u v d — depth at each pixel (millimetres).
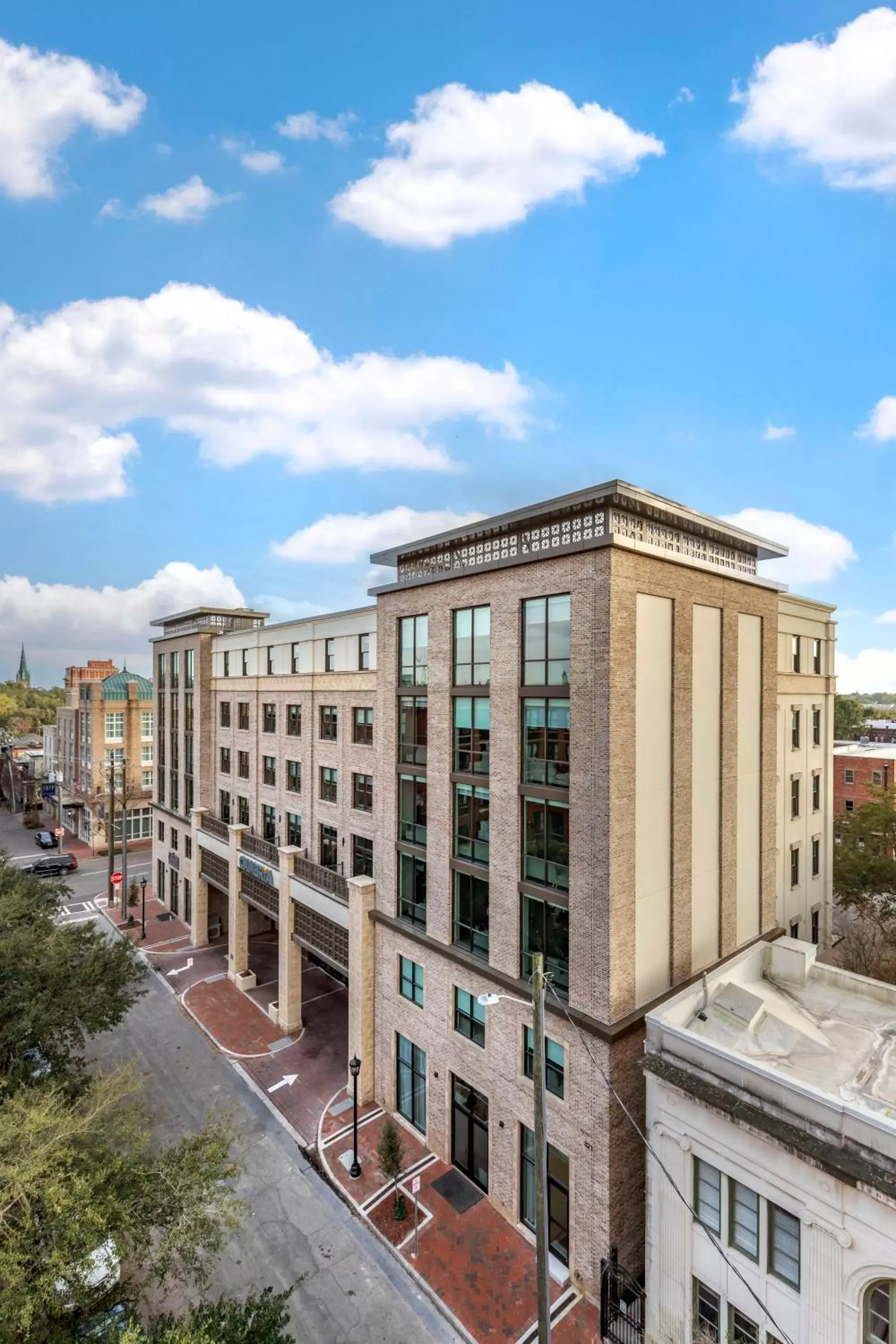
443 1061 19859
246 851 32188
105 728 61000
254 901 31219
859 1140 11234
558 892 16344
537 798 16969
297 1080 24219
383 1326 14992
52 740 77812
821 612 33875
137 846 61719
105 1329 11258
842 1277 11336
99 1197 12289
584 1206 15523
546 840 16797
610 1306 14508
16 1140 12398
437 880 20203
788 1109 12188
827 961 32656
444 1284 15844
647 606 16516
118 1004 20656
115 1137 14648
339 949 24906
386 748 22562
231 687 35719
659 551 16391
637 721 16000
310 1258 16750
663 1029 14289
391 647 22266
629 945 15664
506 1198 17672
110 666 68812
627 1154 15312
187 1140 14828
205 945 37250
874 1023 16109
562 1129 16078
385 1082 22531
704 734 18500
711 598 18703
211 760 38188
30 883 26109
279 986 30203
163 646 43938
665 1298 14023
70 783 68750
